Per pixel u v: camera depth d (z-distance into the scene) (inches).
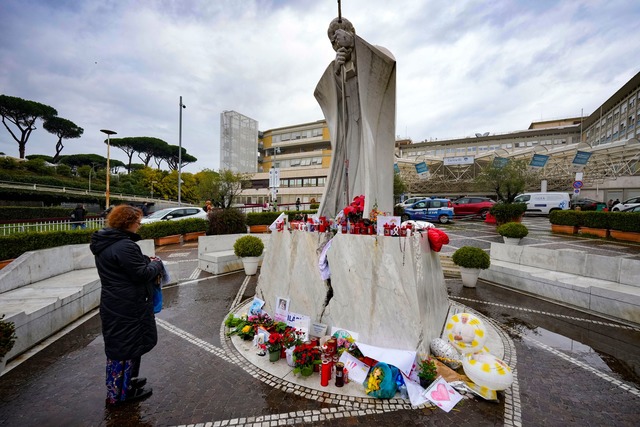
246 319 190.4
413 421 111.0
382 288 150.1
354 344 143.0
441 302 190.2
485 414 114.9
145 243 307.7
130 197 1386.6
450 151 1843.0
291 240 189.3
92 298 227.0
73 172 1626.5
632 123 1249.4
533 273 266.1
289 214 687.1
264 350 156.9
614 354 161.0
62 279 238.1
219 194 967.0
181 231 538.3
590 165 1038.4
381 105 219.6
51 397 123.0
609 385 133.9
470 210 879.7
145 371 142.3
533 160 865.5
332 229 177.8
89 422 109.5
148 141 2219.5
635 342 174.6
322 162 1781.5
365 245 156.4
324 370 130.8
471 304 237.9
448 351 144.7
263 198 1759.4
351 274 159.6
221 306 230.4
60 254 259.1
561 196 860.0
